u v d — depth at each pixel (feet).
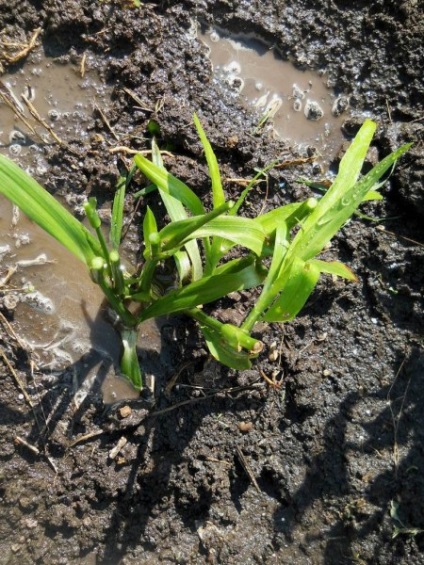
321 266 1.12
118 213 1.33
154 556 1.44
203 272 1.36
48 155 1.50
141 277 1.30
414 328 1.52
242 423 1.47
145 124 1.53
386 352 1.51
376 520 1.41
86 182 1.50
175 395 1.47
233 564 1.43
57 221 1.12
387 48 1.66
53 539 1.42
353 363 1.50
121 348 1.48
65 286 1.49
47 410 1.43
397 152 1.05
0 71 1.52
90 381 1.46
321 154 1.62
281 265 1.07
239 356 1.20
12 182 1.07
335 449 1.46
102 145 1.51
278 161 1.56
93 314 1.48
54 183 1.49
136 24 1.56
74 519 1.42
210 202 1.52
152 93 1.55
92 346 1.47
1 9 1.51
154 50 1.57
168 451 1.45
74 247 1.15
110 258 1.12
